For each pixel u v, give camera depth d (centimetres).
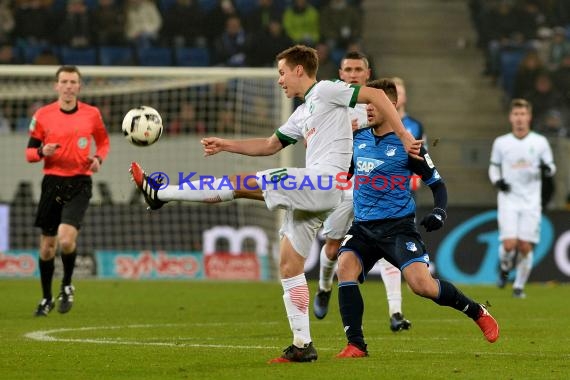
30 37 6500
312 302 3784
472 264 4909
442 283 2069
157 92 5291
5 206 4941
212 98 5306
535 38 6931
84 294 4016
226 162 5081
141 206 5044
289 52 1991
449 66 6875
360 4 6981
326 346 2361
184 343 2394
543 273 4912
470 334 2659
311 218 1959
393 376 1811
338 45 6669
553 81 6388
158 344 2358
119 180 5053
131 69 4322
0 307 3416
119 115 5250
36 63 6181
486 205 4931
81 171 3077
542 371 1908
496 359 2094
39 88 5366
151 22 6619
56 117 3067
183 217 5066
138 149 5078
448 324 2948
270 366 1928
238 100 5134
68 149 3056
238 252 4997
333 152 1947
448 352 2231
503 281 4466
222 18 6675
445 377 1811
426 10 7150
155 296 3959
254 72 4447
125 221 5034
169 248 5053
